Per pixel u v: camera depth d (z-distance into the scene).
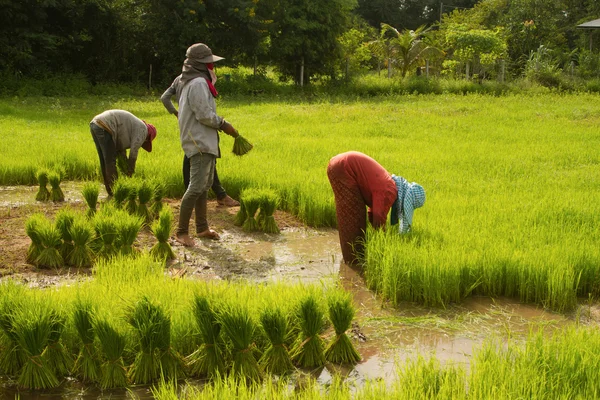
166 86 28.66
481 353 4.28
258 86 28.05
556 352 4.27
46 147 11.42
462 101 22.88
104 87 26.52
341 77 30.50
